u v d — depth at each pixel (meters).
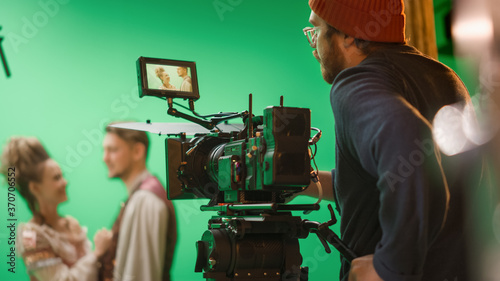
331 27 1.13
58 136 3.13
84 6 3.22
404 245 0.84
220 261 1.16
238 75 3.57
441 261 1.00
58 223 2.52
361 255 1.06
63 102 3.15
